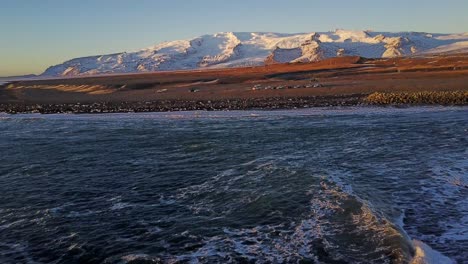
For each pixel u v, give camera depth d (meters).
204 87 76.06
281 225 12.02
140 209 14.28
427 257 9.75
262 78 90.69
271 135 28.09
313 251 10.34
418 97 44.28
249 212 13.20
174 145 25.61
